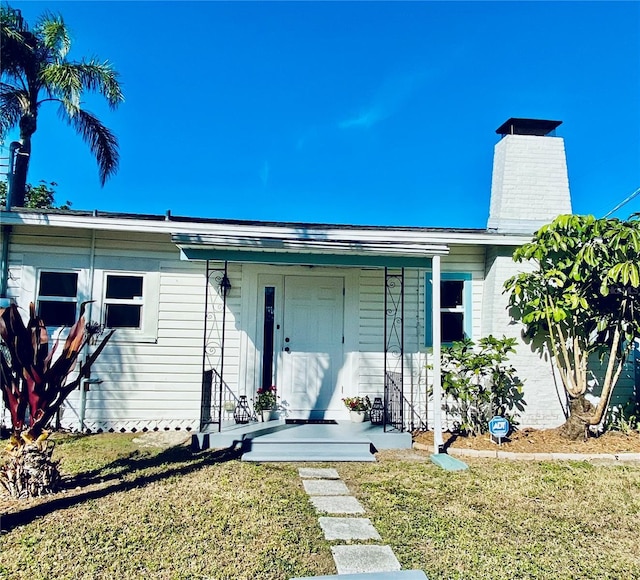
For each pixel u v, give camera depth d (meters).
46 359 4.94
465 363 7.50
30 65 13.05
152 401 7.93
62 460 6.00
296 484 5.27
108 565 3.34
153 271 8.08
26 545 3.62
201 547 3.64
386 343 7.97
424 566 3.42
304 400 8.12
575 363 7.44
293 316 8.27
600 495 5.06
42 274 7.86
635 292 6.98
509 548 3.74
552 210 8.83
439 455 6.45
